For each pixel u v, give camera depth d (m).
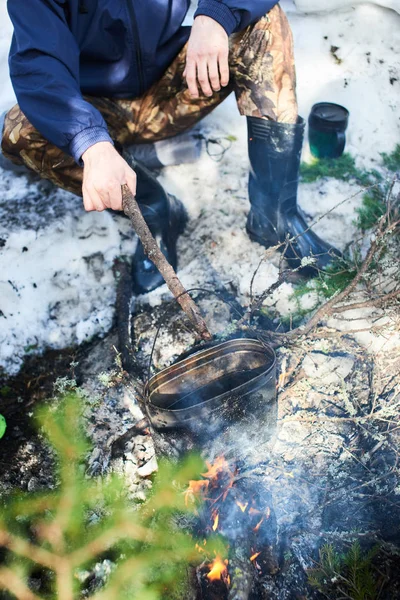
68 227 1.65
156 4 1.38
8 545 1.21
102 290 1.60
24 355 1.52
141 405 1.29
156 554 1.16
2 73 1.94
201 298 1.56
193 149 1.81
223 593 1.10
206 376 1.20
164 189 1.69
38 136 1.40
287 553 1.17
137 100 1.56
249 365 1.21
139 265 1.59
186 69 1.36
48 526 1.24
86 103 1.26
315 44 2.01
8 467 1.35
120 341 1.49
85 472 1.32
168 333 1.51
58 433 1.38
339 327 1.50
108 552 1.19
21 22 1.30
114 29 1.40
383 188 1.75
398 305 1.44
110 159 1.21
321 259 1.57
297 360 1.44
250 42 1.36
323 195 1.74
